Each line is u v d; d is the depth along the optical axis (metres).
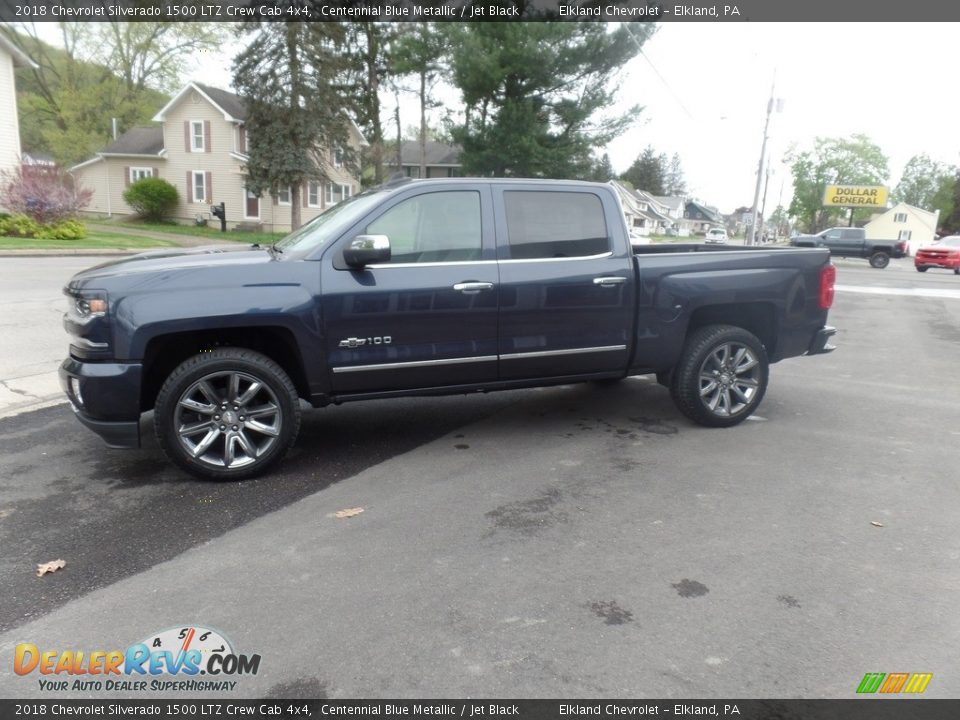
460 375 4.54
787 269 5.28
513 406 5.88
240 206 34.91
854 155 78.00
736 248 5.78
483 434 5.07
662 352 5.02
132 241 24.61
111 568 3.07
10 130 25.09
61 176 24.25
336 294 4.12
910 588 2.94
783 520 3.60
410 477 4.20
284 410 4.12
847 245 31.39
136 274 3.86
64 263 16.98
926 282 21.61
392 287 4.23
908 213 78.19
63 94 40.47
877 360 8.12
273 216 34.62
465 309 4.41
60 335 7.92
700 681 2.35
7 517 3.57
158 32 41.41
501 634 2.60
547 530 3.47
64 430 4.97
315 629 2.63
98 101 41.19
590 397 6.21
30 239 21.78
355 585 2.94
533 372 4.73
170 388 3.89
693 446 4.82
